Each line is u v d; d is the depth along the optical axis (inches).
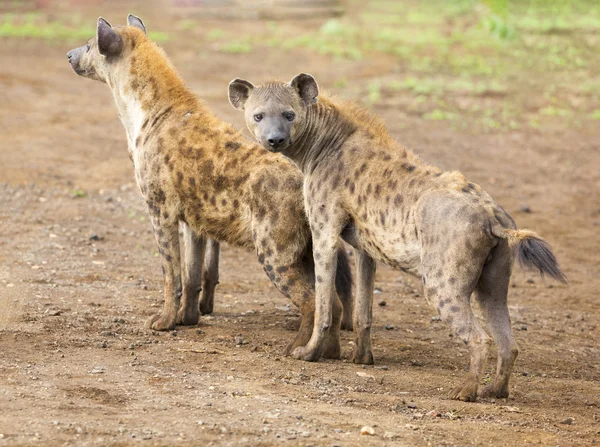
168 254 466.0
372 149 411.8
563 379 436.8
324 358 436.5
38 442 301.6
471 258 362.3
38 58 1465.3
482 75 1355.8
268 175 432.1
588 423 364.5
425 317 536.1
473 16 1926.7
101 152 941.2
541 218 784.3
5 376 366.3
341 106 429.1
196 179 451.8
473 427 342.6
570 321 558.6
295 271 436.1
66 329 446.6
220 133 456.4
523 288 629.0
